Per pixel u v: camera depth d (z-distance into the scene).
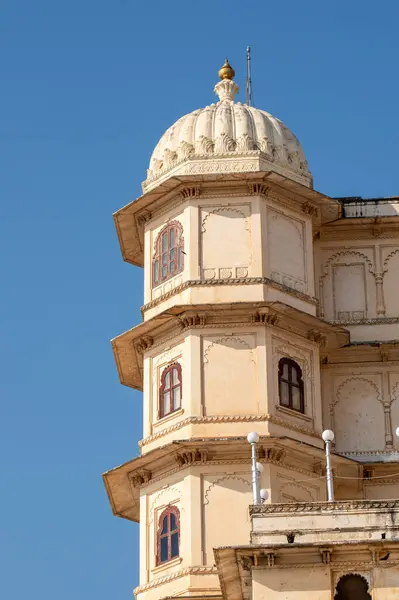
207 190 53.06
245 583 44.25
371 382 54.12
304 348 52.19
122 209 54.34
